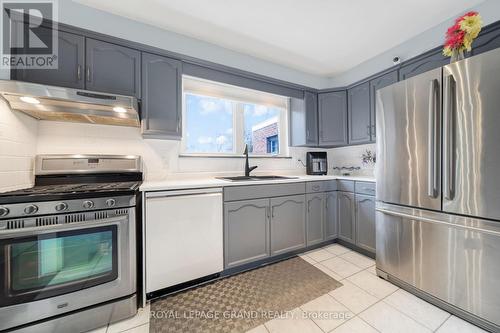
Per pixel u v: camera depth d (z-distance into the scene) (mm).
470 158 1236
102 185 1580
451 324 1252
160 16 1818
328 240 2480
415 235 1527
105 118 1699
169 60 1857
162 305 1460
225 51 2307
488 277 1188
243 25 1949
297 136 2908
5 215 1057
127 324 1286
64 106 1444
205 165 2344
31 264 1117
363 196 2201
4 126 1238
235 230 1848
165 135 1874
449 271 1347
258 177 2520
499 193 1132
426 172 1446
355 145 2938
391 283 1696
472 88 1219
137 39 1868
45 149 1640
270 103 2879
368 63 2633
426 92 1434
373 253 2137
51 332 1152
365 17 1862
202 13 1785
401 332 1199
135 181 1874
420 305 1430
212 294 1584
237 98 2615
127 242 1333
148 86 1763
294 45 2285
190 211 1619
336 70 2900
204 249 1676
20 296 1091
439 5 1729
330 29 2023
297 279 1775
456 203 1298
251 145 2797
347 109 2730
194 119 2385
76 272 1215
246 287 1669
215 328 1249
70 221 1182
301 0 1652
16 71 1335
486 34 1572
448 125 1315
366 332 1203
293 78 2814
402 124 1590
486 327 1198
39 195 1117
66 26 1478
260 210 1986
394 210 1669
